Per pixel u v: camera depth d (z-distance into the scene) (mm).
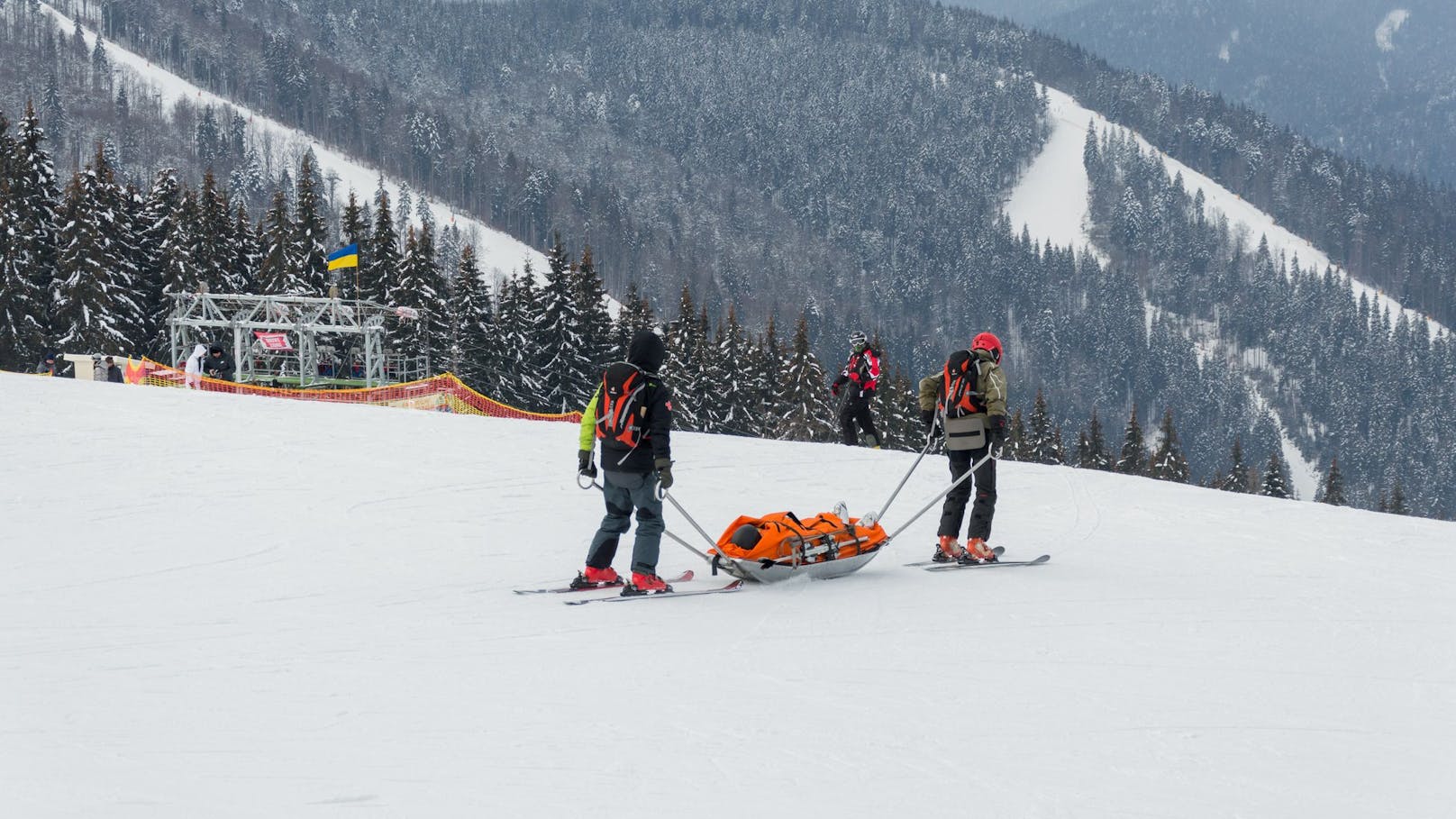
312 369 52625
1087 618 6648
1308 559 9320
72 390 20234
